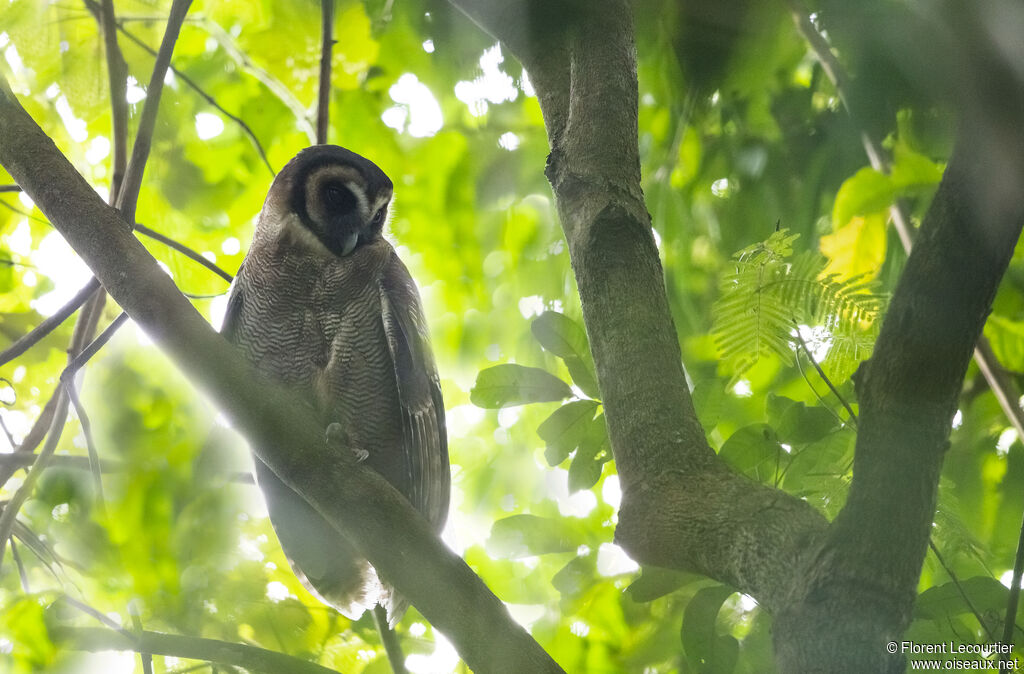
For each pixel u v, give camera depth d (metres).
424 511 9.45
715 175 10.49
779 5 9.16
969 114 3.78
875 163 8.11
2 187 7.64
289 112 12.35
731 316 6.05
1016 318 9.15
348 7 11.34
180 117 12.08
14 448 8.59
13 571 8.12
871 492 3.96
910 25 5.22
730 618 7.49
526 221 12.20
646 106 10.91
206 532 7.55
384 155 12.16
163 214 12.08
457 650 5.18
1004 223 3.71
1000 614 6.23
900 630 3.93
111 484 7.46
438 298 12.41
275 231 9.42
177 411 8.52
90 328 8.41
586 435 6.98
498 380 7.17
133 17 10.73
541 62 6.50
